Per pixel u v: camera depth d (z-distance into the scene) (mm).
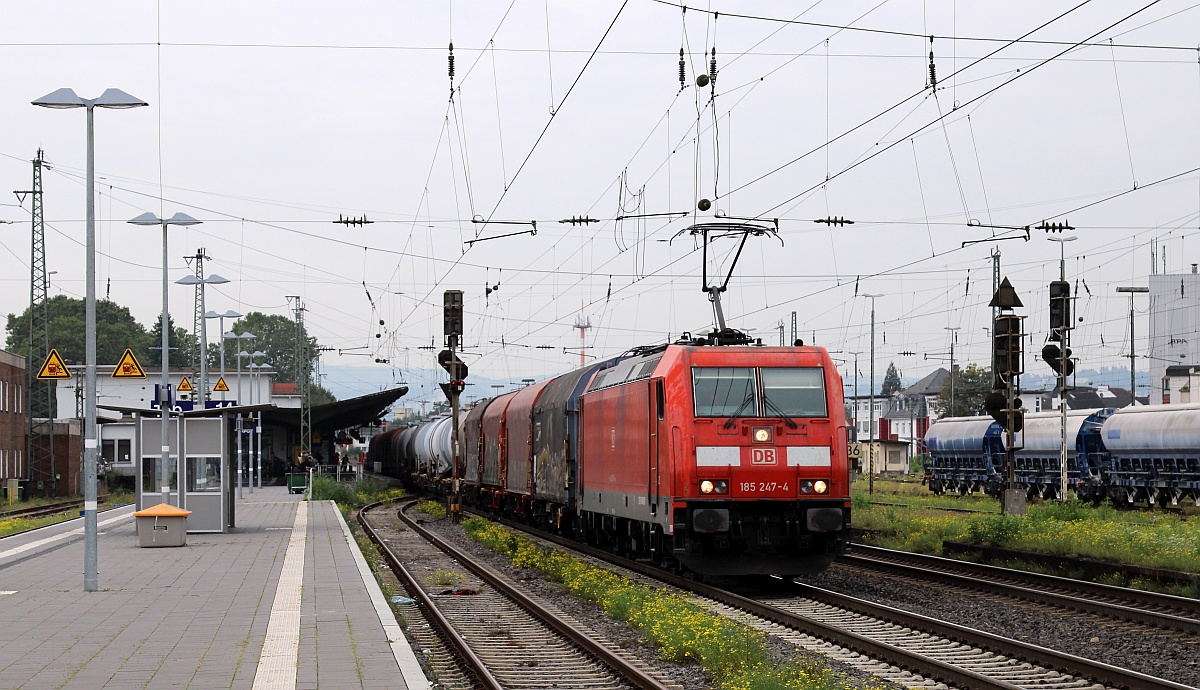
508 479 38719
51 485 65938
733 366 19891
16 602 17359
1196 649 13930
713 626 14398
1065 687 11852
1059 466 53281
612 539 27031
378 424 90000
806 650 14086
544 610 17031
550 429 31875
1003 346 30438
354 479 77625
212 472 32312
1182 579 19328
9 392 65125
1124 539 24500
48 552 26703
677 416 19578
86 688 10828
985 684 11453
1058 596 17719
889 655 13297
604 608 18062
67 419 86062
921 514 39344
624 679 12617
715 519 19109
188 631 14281
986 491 60312
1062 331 31484
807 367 20062
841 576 22641
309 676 11367
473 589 20891
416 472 63719
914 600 18859
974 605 18047
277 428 88875
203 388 49812
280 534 31875
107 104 20562
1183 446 44406
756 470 19453
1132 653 13773
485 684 12164
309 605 16719
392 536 34812
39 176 59906
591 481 26781
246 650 12867
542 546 30531
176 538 27672
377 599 17422
